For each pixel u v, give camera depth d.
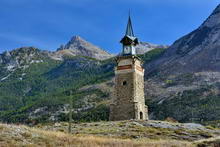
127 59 76.69
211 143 42.97
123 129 57.84
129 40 79.25
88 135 49.28
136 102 72.62
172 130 59.31
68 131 54.06
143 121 65.56
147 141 44.41
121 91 75.06
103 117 167.25
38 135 40.16
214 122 136.50
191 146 41.00
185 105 174.12
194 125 66.81
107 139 43.03
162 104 186.38
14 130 39.94
